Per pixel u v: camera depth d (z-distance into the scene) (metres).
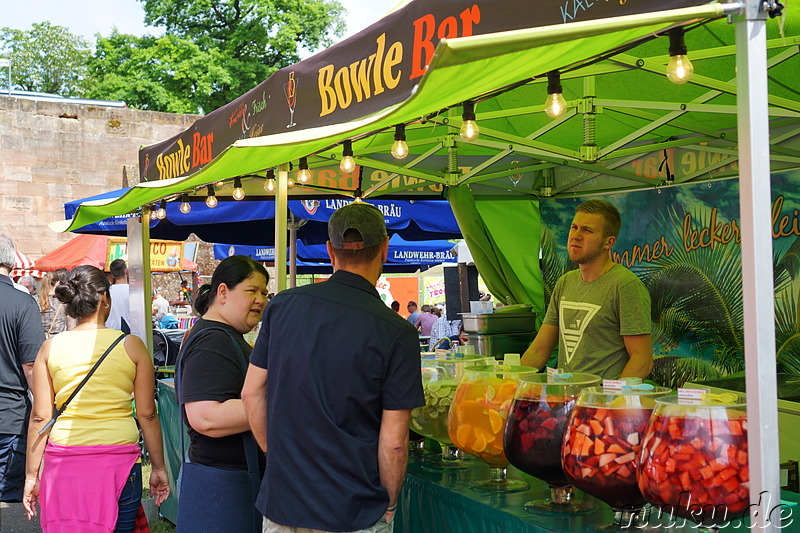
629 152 4.53
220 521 2.73
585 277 3.42
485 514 2.11
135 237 6.02
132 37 34.41
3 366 4.70
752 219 1.48
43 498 3.29
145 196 4.51
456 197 5.53
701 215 4.79
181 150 4.46
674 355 5.00
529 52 1.58
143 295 5.77
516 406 2.10
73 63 53.00
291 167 4.39
